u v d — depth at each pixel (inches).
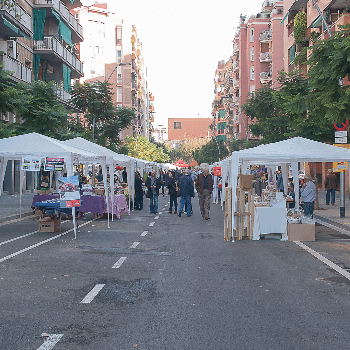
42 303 238.8
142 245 445.7
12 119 1194.6
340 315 223.8
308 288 278.4
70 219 701.9
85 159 684.7
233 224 488.1
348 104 524.1
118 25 3304.6
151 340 185.9
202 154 4047.7
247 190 496.7
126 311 226.1
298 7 1723.7
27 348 175.3
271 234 503.5
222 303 242.5
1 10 1141.1
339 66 506.3
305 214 572.7
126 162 920.9
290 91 920.9
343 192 695.7
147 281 291.9
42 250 408.5
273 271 328.2
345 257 389.4
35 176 1470.2
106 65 3277.6
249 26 3026.6
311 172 1630.2
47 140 579.8
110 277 302.5
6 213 712.4
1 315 217.6
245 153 503.2
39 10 1494.8
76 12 3157.0
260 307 235.9
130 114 1635.1
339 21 1172.5
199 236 520.1
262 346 180.7
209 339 187.8
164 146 5447.8
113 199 709.3
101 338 187.6
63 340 184.7
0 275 304.2
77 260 362.0
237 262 362.0
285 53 1920.5
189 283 287.6
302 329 202.1
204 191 719.7
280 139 1123.3
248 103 1294.3
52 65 1654.8
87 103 1533.0
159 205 1052.5
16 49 1314.0
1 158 597.0
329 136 840.9
